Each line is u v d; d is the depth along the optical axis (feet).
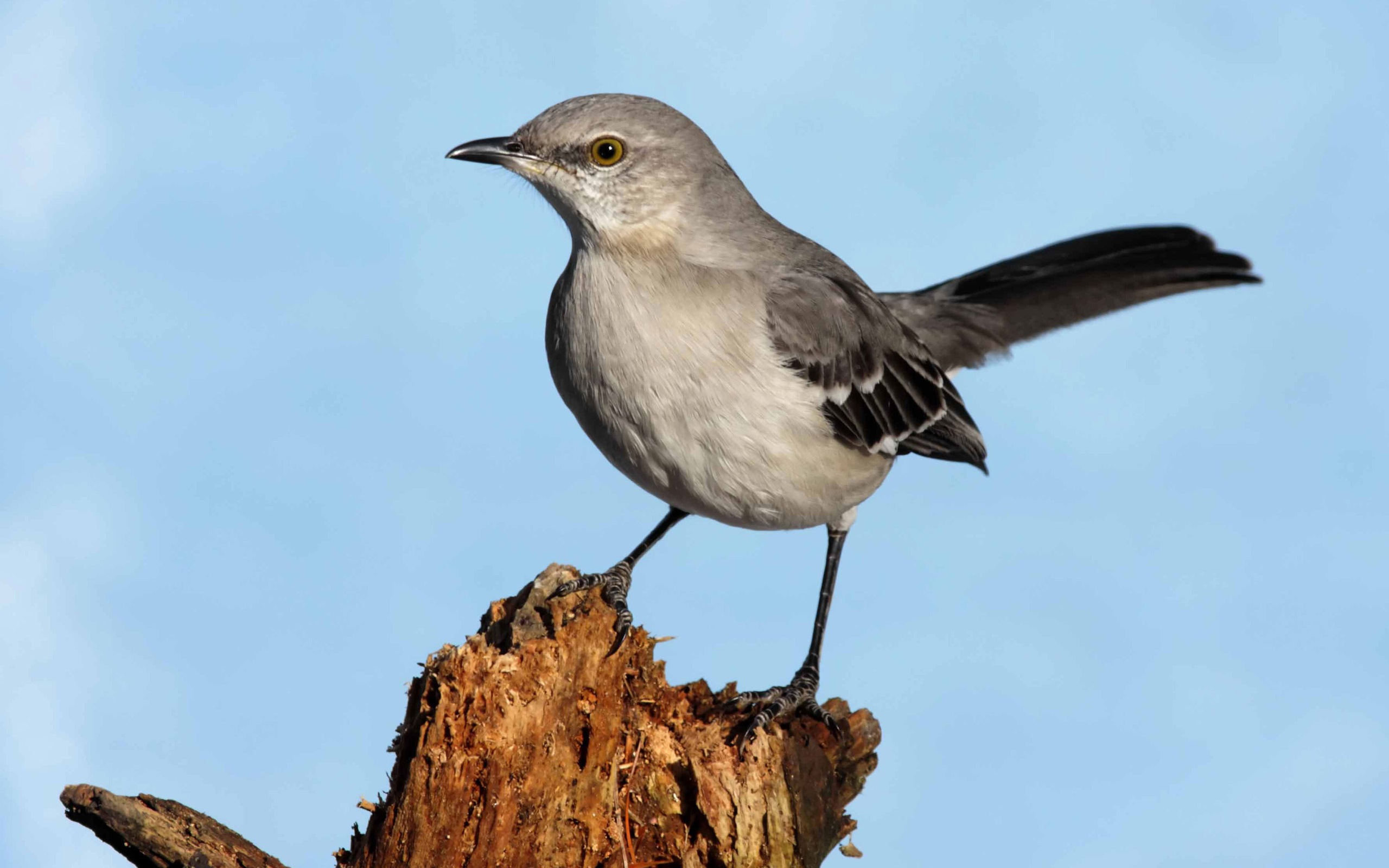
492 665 27.32
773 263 36.19
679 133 34.27
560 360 34.09
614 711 28.45
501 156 34.04
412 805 26.99
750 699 32.32
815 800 32.09
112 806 26.89
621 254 33.14
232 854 27.55
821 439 34.86
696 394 32.78
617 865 28.99
